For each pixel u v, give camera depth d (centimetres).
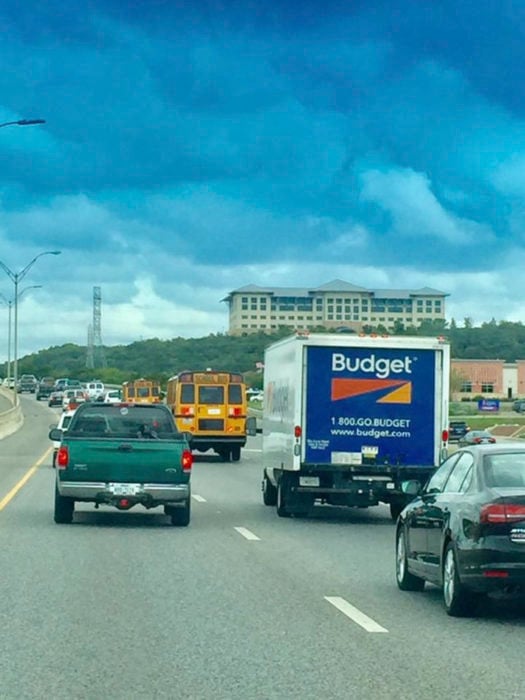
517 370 15888
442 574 1207
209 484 3359
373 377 2253
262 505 2661
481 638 1061
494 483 1156
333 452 2247
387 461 2250
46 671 899
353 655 974
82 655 960
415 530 1320
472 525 1127
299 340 2241
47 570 1495
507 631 1100
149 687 848
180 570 1516
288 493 2298
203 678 880
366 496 2266
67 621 1120
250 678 881
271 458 2527
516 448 1205
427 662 950
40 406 12344
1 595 1284
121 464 2052
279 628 1098
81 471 2050
